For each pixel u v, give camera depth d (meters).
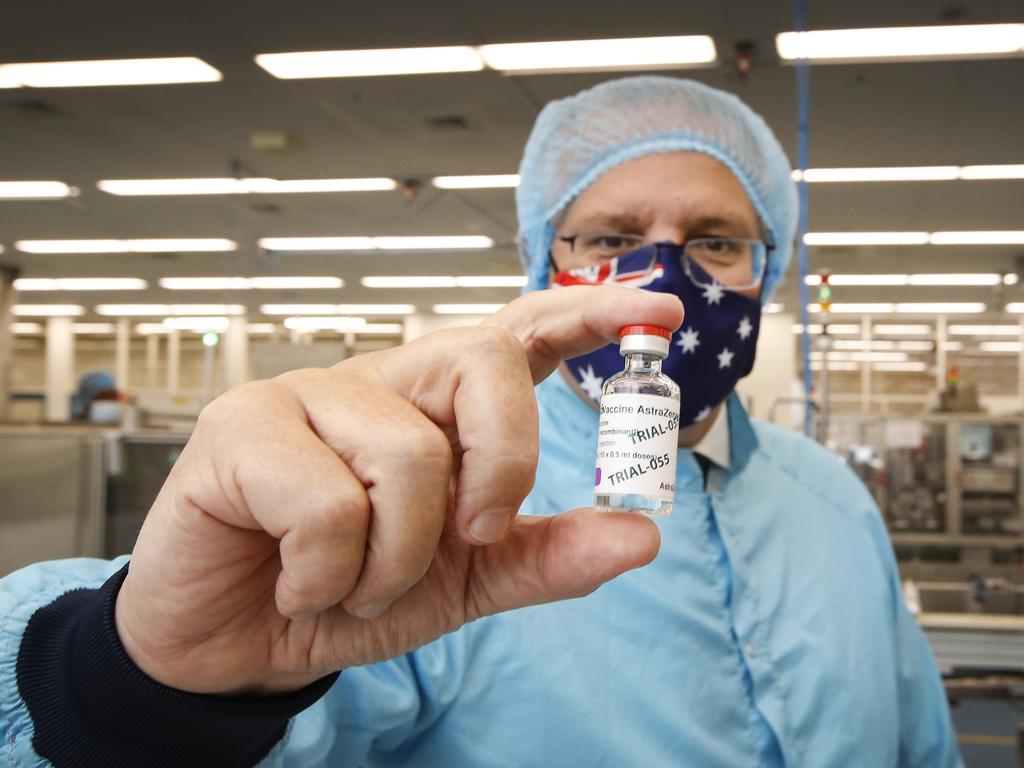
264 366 3.67
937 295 9.42
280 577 0.39
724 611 0.96
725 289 1.00
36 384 12.87
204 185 6.42
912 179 5.88
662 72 4.41
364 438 0.40
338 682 0.75
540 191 1.14
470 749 0.82
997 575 4.20
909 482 6.24
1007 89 4.47
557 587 0.48
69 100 4.95
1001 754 4.05
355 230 7.55
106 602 0.47
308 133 5.38
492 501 0.42
